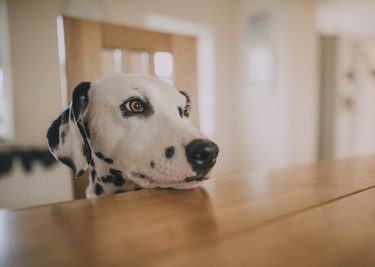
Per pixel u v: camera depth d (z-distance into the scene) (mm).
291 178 601
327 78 3787
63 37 1046
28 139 2109
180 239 296
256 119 3164
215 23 3205
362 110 4641
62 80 2213
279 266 244
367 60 4684
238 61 3334
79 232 312
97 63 1108
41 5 2088
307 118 2920
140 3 2629
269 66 2930
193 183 582
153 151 632
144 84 739
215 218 358
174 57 1292
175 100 777
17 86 2041
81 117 750
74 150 727
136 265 244
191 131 626
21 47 2033
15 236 300
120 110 699
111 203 422
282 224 337
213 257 259
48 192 2062
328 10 3436
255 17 3064
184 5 2939
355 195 465
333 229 322
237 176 629
